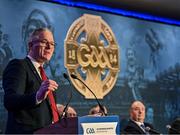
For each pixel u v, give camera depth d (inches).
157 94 267.3
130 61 257.9
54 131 66.9
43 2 222.1
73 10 235.9
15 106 71.3
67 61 226.1
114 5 253.8
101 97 237.8
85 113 228.4
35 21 216.5
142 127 206.7
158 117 264.5
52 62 218.5
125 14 264.8
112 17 255.3
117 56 251.4
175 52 284.8
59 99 217.8
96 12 248.1
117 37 255.0
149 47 270.7
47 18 222.4
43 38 81.3
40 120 75.0
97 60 240.4
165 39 281.3
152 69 268.7
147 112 259.4
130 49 259.8
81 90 228.7
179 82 281.4
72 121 65.4
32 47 82.3
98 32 245.4
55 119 79.0
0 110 193.6
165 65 276.7
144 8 264.8
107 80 243.0
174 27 288.5
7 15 205.6
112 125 68.4
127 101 250.4
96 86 236.8
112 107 242.4
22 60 80.0
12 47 204.2
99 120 66.9
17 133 72.8
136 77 258.7
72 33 232.1
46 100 78.2
